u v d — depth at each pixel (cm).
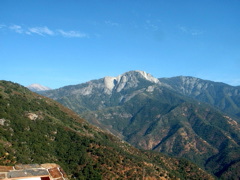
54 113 16350
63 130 14062
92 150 13000
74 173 10869
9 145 10056
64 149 12362
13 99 14350
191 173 16775
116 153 13700
